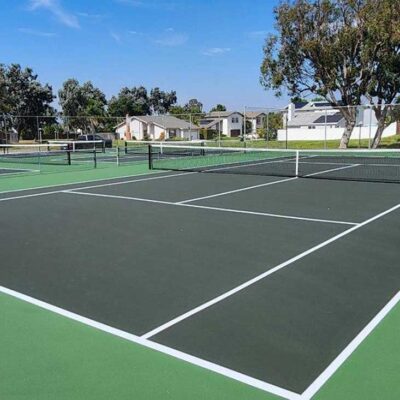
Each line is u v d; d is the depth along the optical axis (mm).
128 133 52312
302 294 4934
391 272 5637
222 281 5375
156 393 3133
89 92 79875
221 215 9367
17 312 4539
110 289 5164
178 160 24453
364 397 3062
